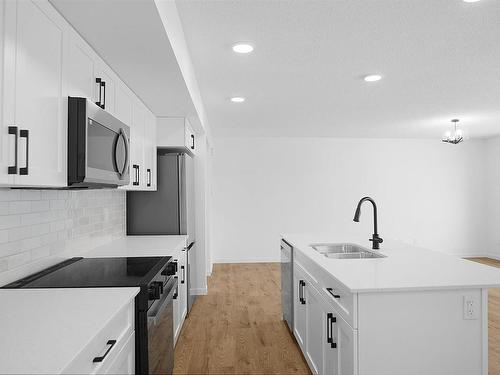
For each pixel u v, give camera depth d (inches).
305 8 85.4
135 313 66.7
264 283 215.9
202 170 195.9
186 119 156.9
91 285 68.4
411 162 289.6
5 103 45.0
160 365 76.1
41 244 81.4
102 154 70.7
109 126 74.2
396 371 67.9
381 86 147.6
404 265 85.4
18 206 72.4
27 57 50.3
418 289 67.3
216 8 85.2
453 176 291.4
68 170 62.2
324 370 87.6
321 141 283.7
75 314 52.7
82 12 61.9
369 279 72.4
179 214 153.6
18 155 47.6
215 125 231.0
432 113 197.2
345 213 284.5
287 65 122.8
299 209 282.0
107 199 128.2
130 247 117.3
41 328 47.3
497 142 281.6
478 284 68.7
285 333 136.9
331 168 284.2
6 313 53.1
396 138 287.6
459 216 291.7
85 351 42.2
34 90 52.2
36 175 52.5
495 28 95.8
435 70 127.9
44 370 36.0
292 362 114.1
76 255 100.0
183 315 142.9
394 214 287.4
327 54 113.3
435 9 85.9
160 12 64.5
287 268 137.9
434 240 289.7
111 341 51.3
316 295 95.1
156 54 81.9
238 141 279.6
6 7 45.3
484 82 142.3
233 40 103.0
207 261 239.1
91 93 76.7
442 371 68.9
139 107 121.0
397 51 111.0
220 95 161.3
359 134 267.7
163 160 154.2
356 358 67.3
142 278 73.2
